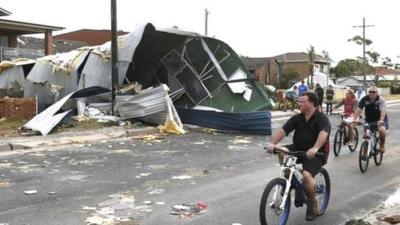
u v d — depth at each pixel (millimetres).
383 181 10141
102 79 21984
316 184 7242
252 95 23094
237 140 16875
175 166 11672
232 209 7758
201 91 23234
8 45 40719
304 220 7215
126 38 21625
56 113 19328
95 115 20016
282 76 83125
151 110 19328
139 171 11000
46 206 7887
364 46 70438
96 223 6926
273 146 6594
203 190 9094
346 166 11969
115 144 15445
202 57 23312
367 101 11719
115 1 20328
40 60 24891
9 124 20109
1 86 25516
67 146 14961
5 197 8492
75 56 23344
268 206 6289
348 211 7766
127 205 7957
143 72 23781
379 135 11906
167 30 21734
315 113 6734
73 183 9672
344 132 14016
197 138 17234
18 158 12734
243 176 10492
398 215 7090
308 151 6508
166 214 7434
